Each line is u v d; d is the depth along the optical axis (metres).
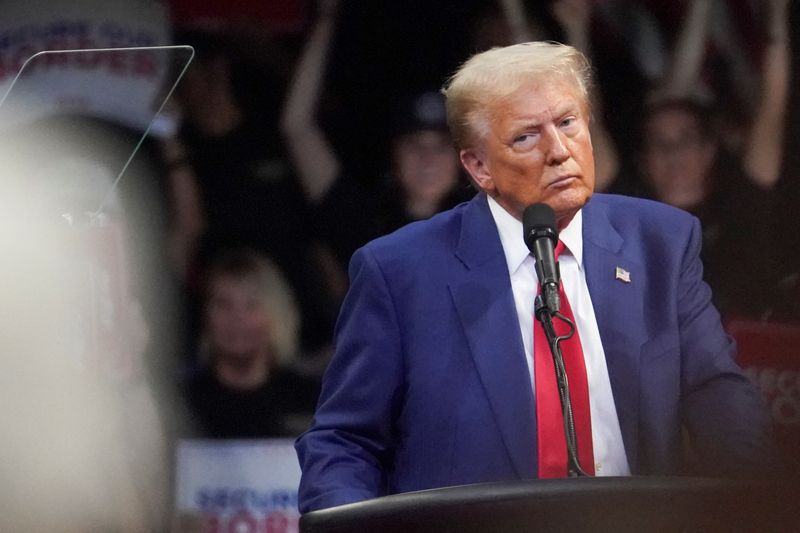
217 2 19.83
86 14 19.33
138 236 18.78
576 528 6.07
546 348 9.27
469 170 9.58
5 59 19.02
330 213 19.25
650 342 9.29
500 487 6.19
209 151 19.42
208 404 18.20
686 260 9.66
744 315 18.88
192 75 19.64
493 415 9.15
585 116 9.26
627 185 19.44
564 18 19.91
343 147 19.66
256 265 18.89
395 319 9.52
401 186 19.14
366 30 20.00
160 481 17.30
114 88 8.39
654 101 19.36
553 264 8.50
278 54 19.91
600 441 9.12
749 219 19.19
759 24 20.27
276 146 19.64
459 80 9.41
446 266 9.62
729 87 20.03
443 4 19.98
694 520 6.04
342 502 8.77
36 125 8.18
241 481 17.81
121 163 8.34
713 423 9.16
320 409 9.64
